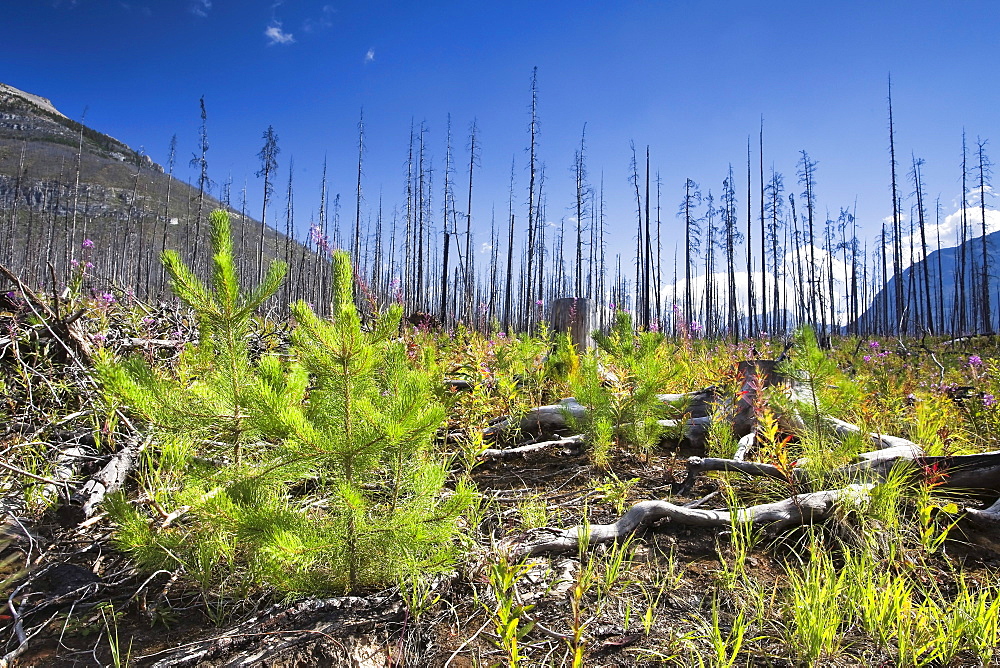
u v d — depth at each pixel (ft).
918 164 112.37
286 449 7.27
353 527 7.27
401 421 7.08
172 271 8.20
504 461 15.11
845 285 147.84
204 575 7.66
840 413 14.61
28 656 6.66
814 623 6.38
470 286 101.45
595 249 135.13
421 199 112.88
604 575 8.22
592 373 15.99
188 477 7.95
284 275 8.61
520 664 6.34
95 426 12.90
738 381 15.80
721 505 11.10
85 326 16.74
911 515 10.10
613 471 13.92
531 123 95.14
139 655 6.63
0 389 12.87
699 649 6.50
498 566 7.82
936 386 20.13
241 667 6.16
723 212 135.13
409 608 7.23
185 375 11.68
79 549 9.48
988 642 6.29
